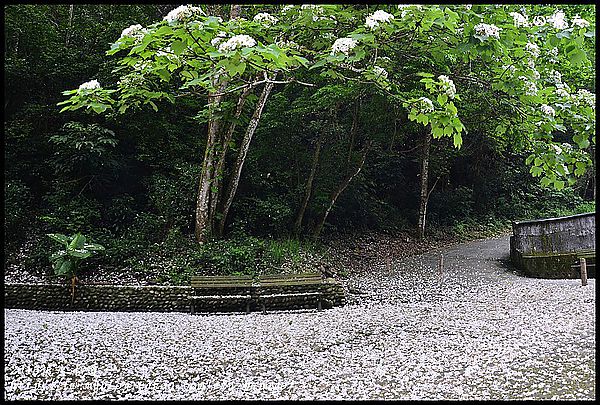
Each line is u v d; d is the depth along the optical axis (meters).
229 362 5.60
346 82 10.37
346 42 4.70
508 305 8.50
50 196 11.64
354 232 16.31
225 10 9.89
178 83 12.12
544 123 5.27
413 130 14.71
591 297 8.80
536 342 6.05
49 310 8.85
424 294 10.08
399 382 4.82
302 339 6.55
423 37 5.64
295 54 5.27
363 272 12.70
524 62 5.30
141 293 8.84
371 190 17.95
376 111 12.76
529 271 11.96
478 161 21.39
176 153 13.12
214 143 11.11
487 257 14.74
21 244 11.11
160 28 4.11
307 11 5.61
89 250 9.40
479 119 12.07
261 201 12.85
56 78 12.81
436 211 20.11
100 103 4.99
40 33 13.16
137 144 13.12
